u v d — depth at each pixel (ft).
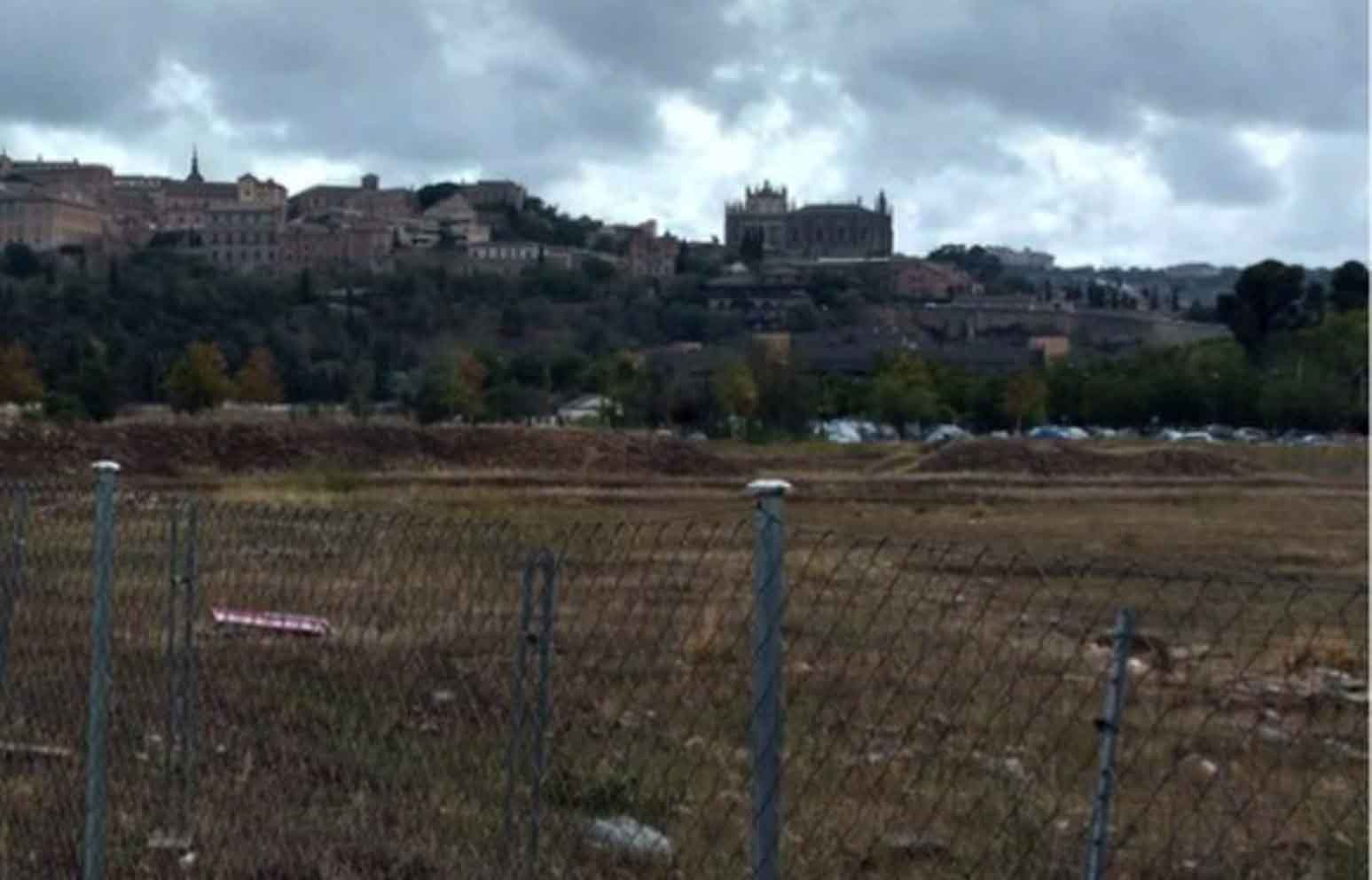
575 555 33.53
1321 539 107.76
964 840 24.71
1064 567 23.44
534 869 20.99
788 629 35.55
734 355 343.67
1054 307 504.43
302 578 31.50
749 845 22.15
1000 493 151.23
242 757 26.55
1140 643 33.58
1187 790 26.21
